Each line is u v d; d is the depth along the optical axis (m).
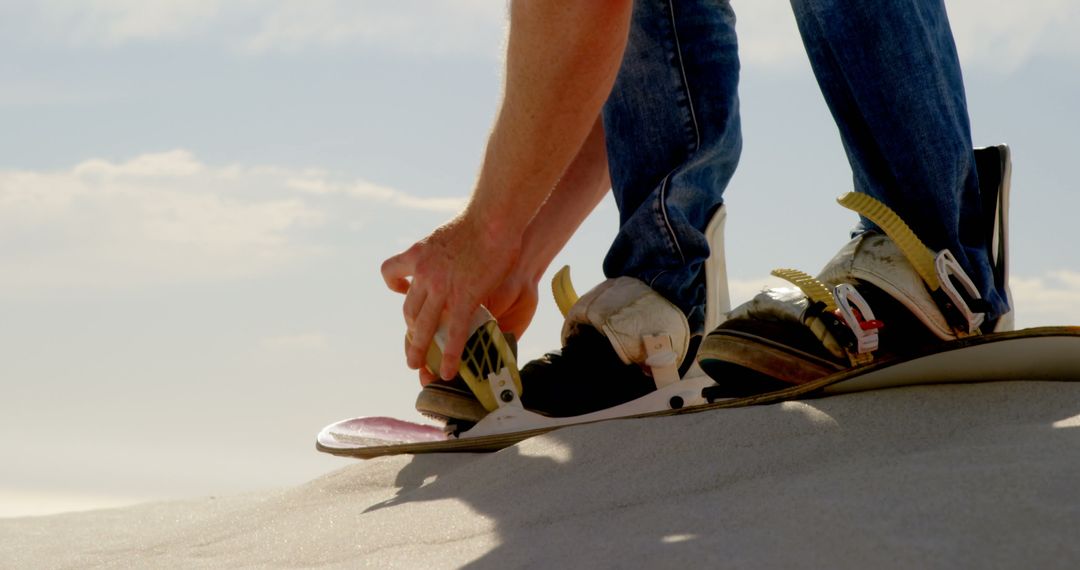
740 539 1.08
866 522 1.06
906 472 1.18
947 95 1.63
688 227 1.90
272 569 1.36
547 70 1.60
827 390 1.55
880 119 1.64
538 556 1.15
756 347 1.61
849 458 1.32
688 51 1.96
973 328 1.59
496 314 2.10
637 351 1.84
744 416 1.50
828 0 1.65
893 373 1.50
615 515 1.26
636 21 1.96
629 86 1.98
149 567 1.48
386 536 1.38
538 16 1.56
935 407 1.43
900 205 1.65
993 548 0.96
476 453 1.86
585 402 1.84
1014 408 1.39
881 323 1.56
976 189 1.67
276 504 1.80
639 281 1.91
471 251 1.84
